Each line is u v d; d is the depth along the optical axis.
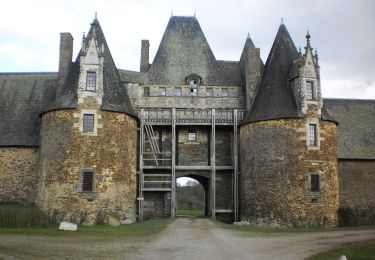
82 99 28.11
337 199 29.52
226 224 27.86
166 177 33.72
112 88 29.41
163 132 34.50
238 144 33.28
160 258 13.92
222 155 34.44
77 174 27.28
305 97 29.23
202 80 35.94
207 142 34.66
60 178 27.31
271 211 28.70
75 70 29.66
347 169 33.38
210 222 28.14
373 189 33.34
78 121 27.81
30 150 30.73
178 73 36.06
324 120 29.53
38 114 31.80
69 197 27.06
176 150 34.41
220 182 34.16
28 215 25.17
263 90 31.27
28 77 34.91
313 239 19.39
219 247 16.47
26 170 30.45
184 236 19.69
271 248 16.53
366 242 18.39
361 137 35.00
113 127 28.45
